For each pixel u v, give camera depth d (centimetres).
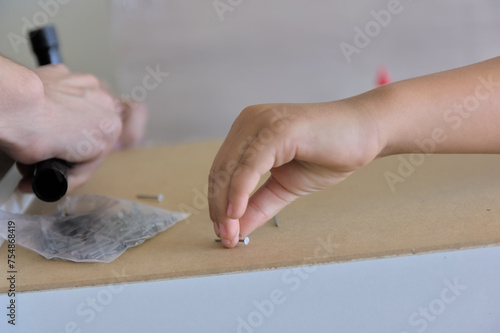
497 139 87
